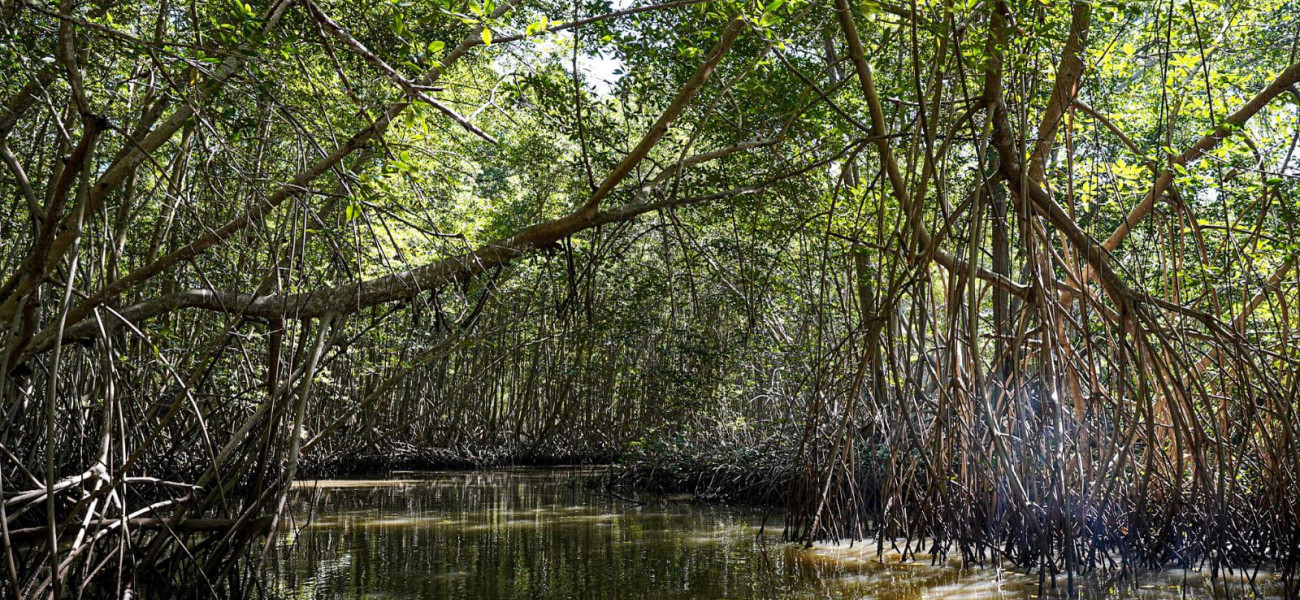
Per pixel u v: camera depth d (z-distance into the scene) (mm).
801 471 12055
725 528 13547
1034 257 8617
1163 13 10359
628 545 11758
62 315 6367
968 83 11414
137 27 9227
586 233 11641
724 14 7855
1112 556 9914
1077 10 9336
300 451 10188
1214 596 8297
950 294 9891
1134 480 9430
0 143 7512
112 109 9508
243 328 11914
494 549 11438
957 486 9680
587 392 28062
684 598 8453
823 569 9812
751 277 12102
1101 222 12789
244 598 8203
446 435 29266
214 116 7203
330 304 8773
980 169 8562
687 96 8398
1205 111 10312
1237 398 10188
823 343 15711
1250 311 10672
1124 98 11492
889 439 11641
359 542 12062
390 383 11055
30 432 10992
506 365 31250
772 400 19781
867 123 12477
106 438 7379
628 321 16391
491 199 18641
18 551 7820
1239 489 9547
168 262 8023
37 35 7422
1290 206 9820
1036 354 10312
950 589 8719
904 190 9531
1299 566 9047
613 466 22719
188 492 8320
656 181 10469
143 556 7793
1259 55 12258
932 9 8109
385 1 6648
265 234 8578
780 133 10148
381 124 8438
